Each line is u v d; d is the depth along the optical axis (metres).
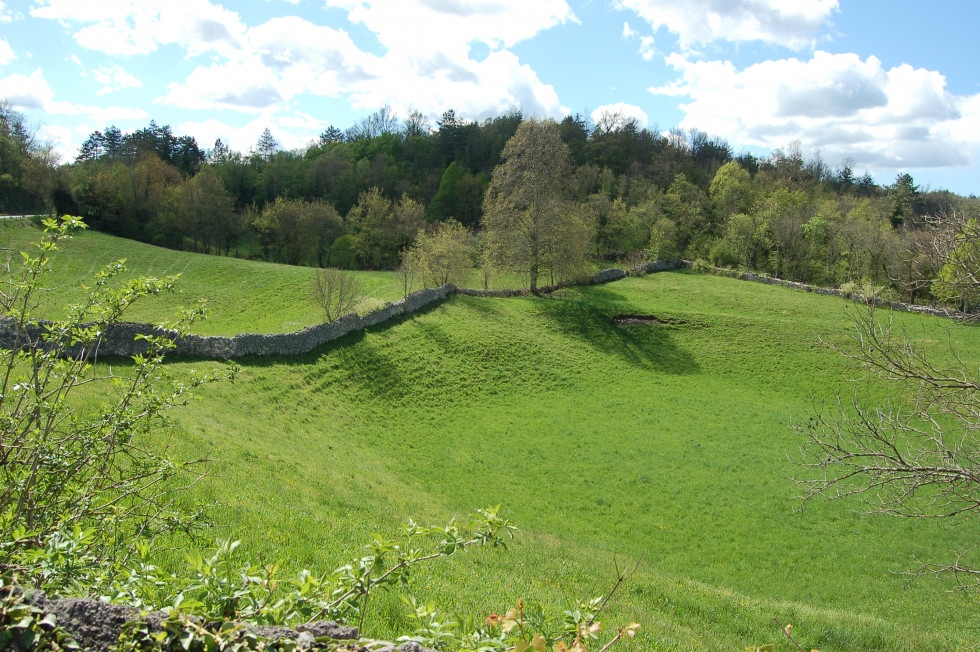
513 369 43.09
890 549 23.25
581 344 50.22
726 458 31.75
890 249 66.19
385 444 30.02
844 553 22.89
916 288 11.38
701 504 26.66
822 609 17.77
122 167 85.31
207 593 4.50
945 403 10.84
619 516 25.19
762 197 105.25
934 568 21.77
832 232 82.56
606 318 55.41
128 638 3.86
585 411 37.97
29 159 72.06
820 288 70.62
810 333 53.66
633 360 48.62
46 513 6.08
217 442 19.86
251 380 29.88
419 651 4.21
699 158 149.62
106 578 5.29
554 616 5.23
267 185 113.50
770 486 28.62
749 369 48.12
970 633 16.53
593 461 30.69
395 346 40.88
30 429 6.39
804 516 25.78
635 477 29.08
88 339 7.16
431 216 109.06
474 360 42.88
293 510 14.55
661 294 67.56
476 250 68.62
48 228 6.94
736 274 79.56
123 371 22.92
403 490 23.64
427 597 9.90
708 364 48.94
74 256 59.94
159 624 3.96
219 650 3.85
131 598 4.92
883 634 15.14
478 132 133.62
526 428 34.50
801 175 120.25
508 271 62.81
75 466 6.39
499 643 4.36
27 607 3.71
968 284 10.48
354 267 96.62
